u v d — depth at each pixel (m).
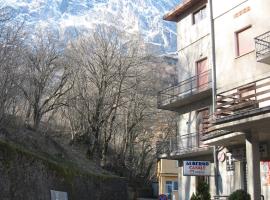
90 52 41.53
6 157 14.12
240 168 23.27
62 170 21.33
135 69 42.78
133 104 45.62
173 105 30.73
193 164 23.80
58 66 35.97
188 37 30.64
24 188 15.45
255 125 18.12
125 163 47.97
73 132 41.81
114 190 31.36
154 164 64.31
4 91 23.67
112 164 44.69
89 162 37.78
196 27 29.83
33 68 32.69
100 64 41.34
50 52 35.00
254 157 18.58
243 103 19.38
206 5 28.89
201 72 28.98
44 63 33.97
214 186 25.45
